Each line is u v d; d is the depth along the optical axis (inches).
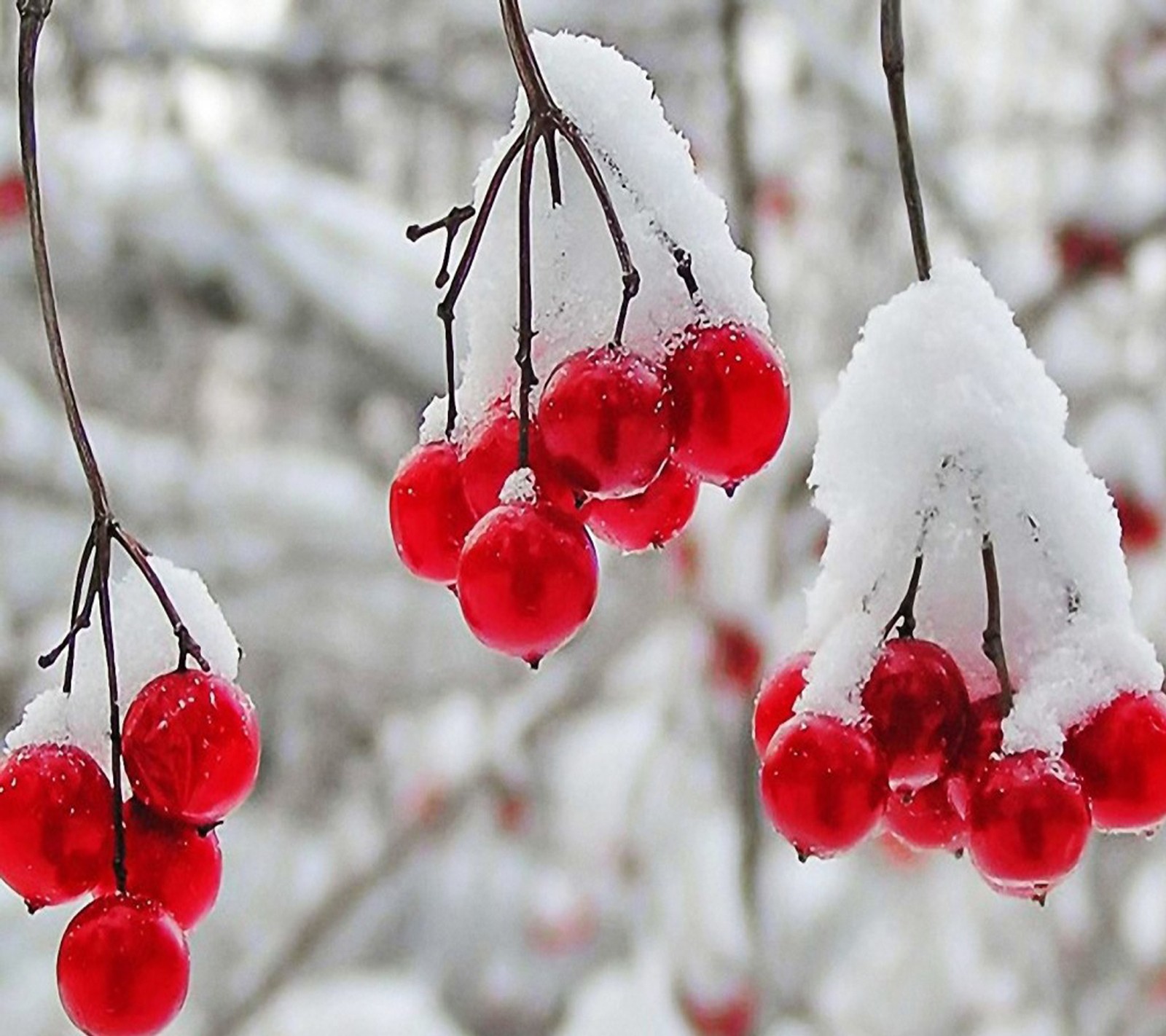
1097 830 66.0
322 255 240.1
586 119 66.2
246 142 307.1
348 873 209.3
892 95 64.7
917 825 68.4
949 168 196.9
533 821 270.8
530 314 61.8
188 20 246.4
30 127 62.8
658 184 66.1
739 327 64.3
